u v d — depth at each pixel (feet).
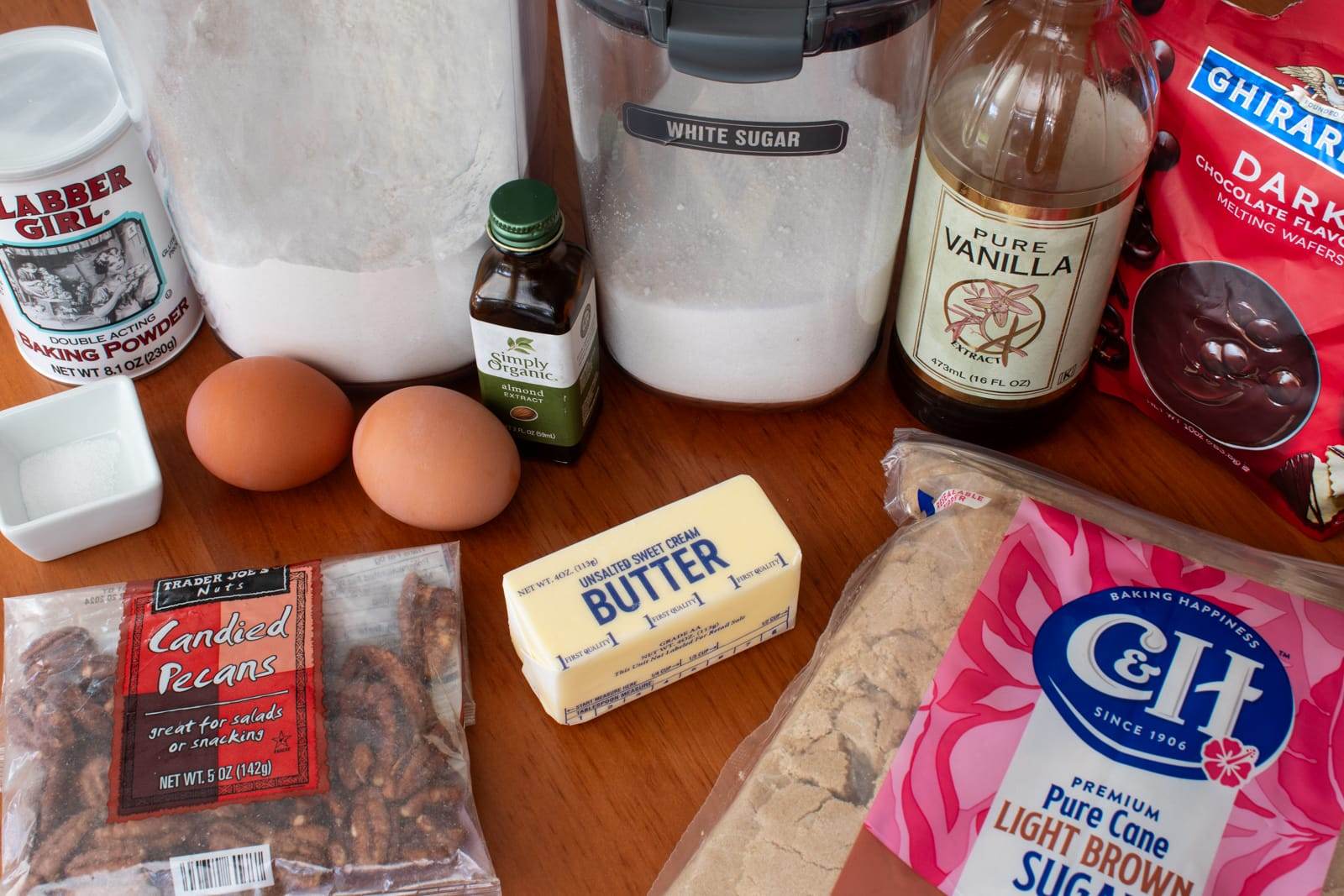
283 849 1.97
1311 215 2.04
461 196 2.27
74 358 2.53
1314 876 1.81
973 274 2.17
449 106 2.15
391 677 2.15
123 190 2.35
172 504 2.46
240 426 2.27
